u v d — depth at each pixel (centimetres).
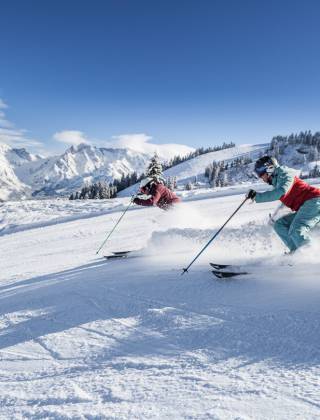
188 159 18912
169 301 386
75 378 260
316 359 237
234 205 1573
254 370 235
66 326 365
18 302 480
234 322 310
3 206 2364
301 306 319
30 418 216
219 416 190
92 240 1108
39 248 1120
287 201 454
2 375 286
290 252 443
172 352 278
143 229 1185
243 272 414
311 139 16788
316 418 180
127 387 234
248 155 17225
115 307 395
